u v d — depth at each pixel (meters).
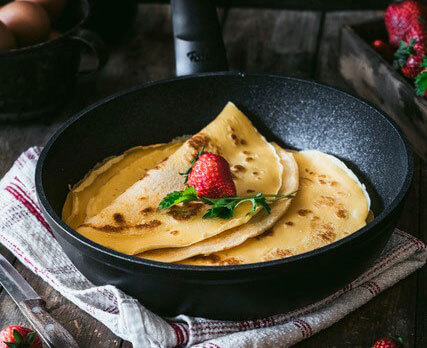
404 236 0.69
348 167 0.74
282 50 0.99
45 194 0.63
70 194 0.70
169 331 0.60
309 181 0.71
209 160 0.64
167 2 1.09
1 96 0.85
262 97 0.77
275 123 0.77
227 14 1.07
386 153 0.70
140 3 1.09
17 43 0.88
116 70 0.97
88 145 0.73
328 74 0.95
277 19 1.05
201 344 0.60
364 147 0.73
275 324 0.63
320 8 1.07
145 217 0.66
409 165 0.64
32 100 0.86
